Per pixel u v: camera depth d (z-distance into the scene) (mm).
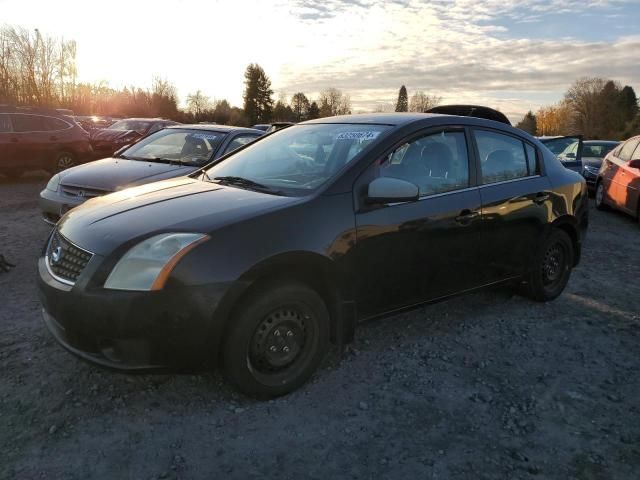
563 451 2742
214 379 3297
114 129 16031
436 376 3453
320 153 3729
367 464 2596
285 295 3012
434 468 2580
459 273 3963
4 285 4859
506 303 4832
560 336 4152
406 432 2857
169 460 2568
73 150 13148
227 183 3756
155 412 2945
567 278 5012
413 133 3754
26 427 2771
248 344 2941
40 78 33562
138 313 2672
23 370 3324
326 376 3402
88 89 41000
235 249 2832
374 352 3764
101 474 2457
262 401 3082
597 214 10867
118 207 3281
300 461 2600
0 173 12758
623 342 4086
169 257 2730
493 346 3930
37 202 9680
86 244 2896
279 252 2932
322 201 3203
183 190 3586
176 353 2760
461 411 3070
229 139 7094
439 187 3820
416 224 3566
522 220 4352
